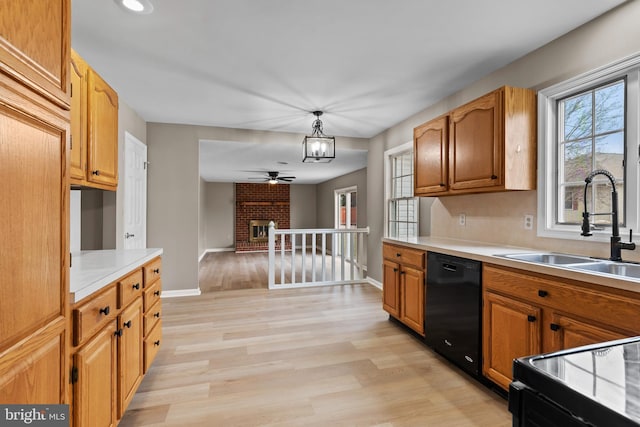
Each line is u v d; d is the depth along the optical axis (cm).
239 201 1034
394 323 328
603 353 62
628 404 46
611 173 197
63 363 104
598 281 140
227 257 866
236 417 178
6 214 79
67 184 107
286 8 190
